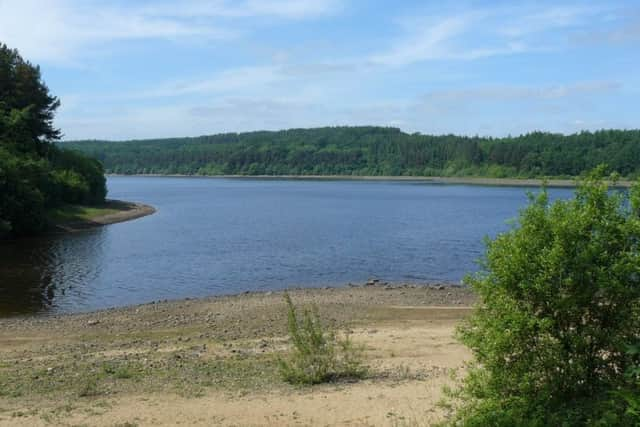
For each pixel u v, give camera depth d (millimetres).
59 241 48875
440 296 25531
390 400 10094
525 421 6191
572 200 6629
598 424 5719
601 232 6289
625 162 156375
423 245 45594
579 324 6223
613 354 6227
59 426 9094
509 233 6793
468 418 6957
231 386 11406
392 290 27219
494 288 6574
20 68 78000
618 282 5984
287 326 19141
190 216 73875
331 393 10695
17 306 25078
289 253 41656
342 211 81312
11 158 55562
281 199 109625
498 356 6484
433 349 14820
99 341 17797
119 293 28266
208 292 28562
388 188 158750
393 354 14250
